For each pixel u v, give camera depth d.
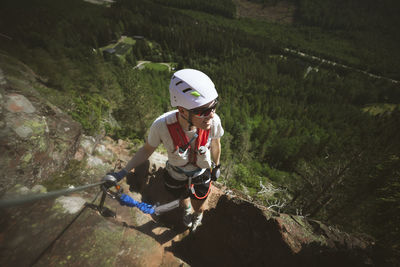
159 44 179.62
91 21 182.25
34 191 1.96
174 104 1.37
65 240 1.58
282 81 138.62
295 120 86.81
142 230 2.62
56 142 3.34
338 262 2.66
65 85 21.45
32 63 26.05
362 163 10.51
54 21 171.38
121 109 18.33
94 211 1.90
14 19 145.00
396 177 7.93
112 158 4.75
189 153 1.65
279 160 51.72
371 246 3.31
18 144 2.64
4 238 1.49
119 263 1.61
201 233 2.92
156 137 1.58
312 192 12.62
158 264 1.80
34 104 3.47
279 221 2.73
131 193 3.31
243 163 37.78
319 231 2.96
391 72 184.38
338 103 120.56
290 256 2.56
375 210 7.76
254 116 90.94
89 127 6.61
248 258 2.69
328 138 53.94
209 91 1.26
